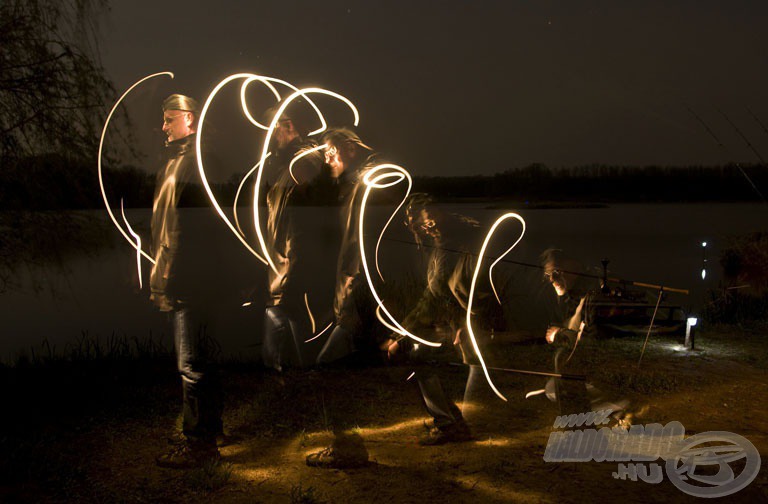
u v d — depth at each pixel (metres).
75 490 4.09
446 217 4.98
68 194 7.66
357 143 4.88
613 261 23.16
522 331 10.04
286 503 3.91
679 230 38.47
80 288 16.27
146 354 8.36
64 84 7.38
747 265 13.86
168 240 4.45
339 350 7.68
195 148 4.55
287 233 5.95
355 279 5.57
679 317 10.30
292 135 5.22
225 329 11.12
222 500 3.97
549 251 5.16
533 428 5.24
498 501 3.87
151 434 5.08
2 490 4.05
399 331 4.84
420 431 5.20
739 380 6.86
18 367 7.44
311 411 5.70
